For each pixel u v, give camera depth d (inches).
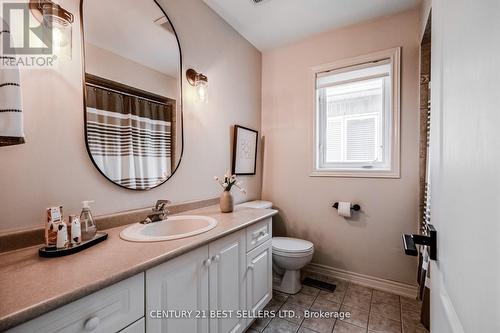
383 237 81.8
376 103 86.9
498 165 13.0
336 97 94.3
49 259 32.8
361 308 70.7
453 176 21.2
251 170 97.6
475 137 16.4
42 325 23.6
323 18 82.0
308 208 95.5
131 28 53.1
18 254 34.5
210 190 76.5
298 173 97.7
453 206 21.0
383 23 81.3
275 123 103.0
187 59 67.7
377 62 82.4
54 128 40.8
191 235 44.2
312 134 94.3
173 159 63.4
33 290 24.8
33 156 38.5
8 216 36.0
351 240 87.2
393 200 80.2
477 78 16.2
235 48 88.4
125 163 51.8
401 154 78.7
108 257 33.7
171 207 62.0
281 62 101.5
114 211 49.9
